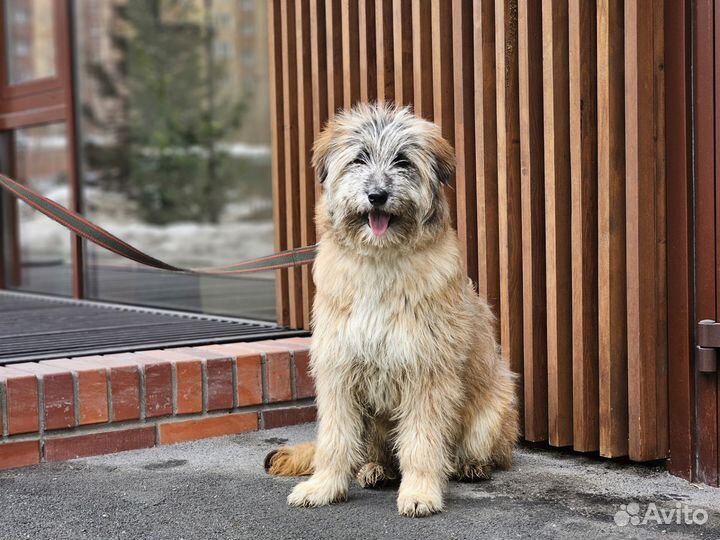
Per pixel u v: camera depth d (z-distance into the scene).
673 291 2.57
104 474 2.60
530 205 2.74
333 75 3.28
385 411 2.47
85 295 4.46
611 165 2.58
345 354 2.38
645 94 2.53
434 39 2.94
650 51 2.53
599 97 2.59
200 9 7.96
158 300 4.29
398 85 3.06
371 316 2.36
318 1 3.32
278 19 3.47
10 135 4.91
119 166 7.66
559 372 2.72
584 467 2.66
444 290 2.39
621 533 2.22
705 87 2.48
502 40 2.76
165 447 2.83
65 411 2.71
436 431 2.38
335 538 2.21
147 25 7.79
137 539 2.21
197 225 8.03
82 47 7.23
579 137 2.63
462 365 2.44
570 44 2.63
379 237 2.32
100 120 7.50
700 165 2.50
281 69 3.48
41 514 2.34
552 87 2.67
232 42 7.92
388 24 3.10
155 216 7.89
